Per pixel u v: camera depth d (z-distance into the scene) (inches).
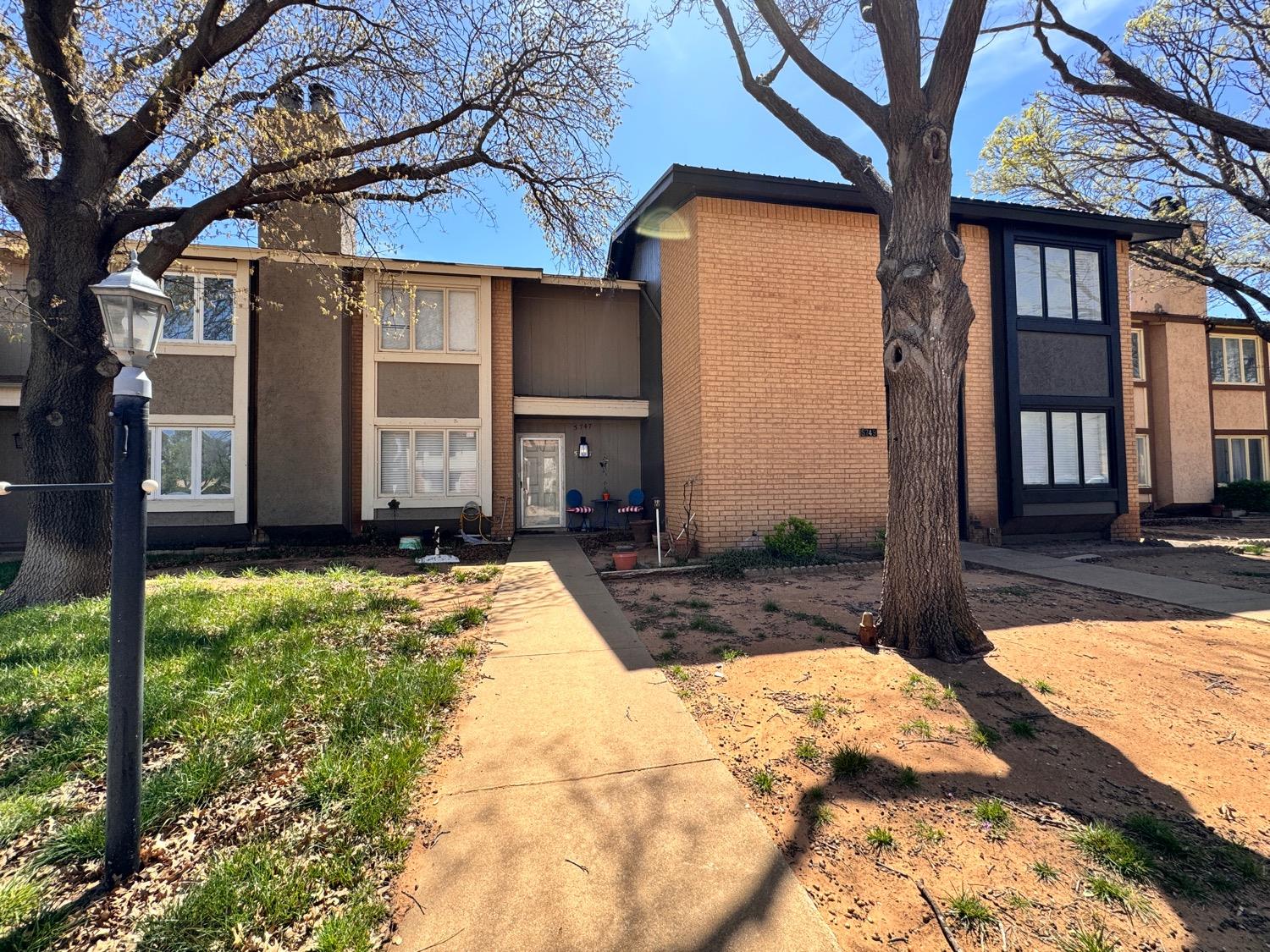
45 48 227.5
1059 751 124.6
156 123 252.8
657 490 465.1
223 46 261.9
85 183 242.1
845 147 225.0
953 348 192.7
